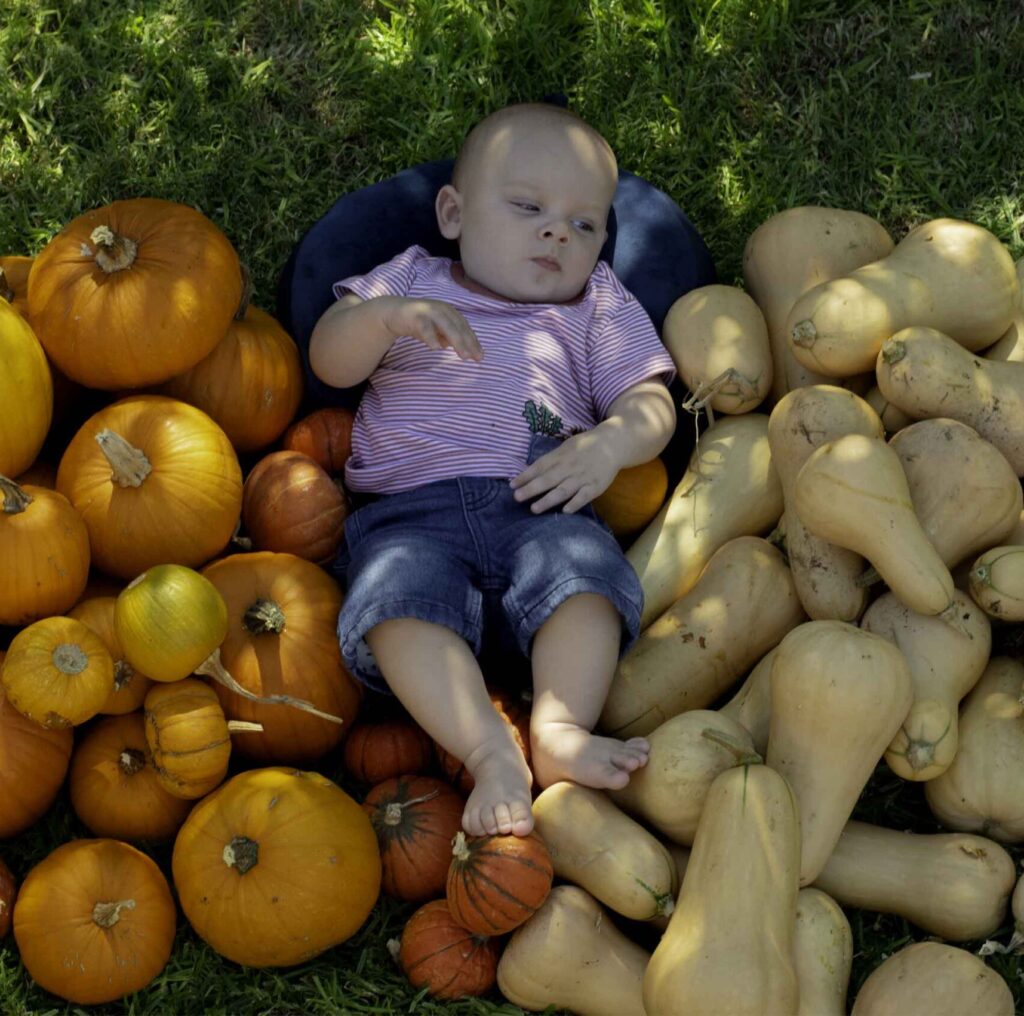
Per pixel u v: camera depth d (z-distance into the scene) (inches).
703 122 157.2
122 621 104.6
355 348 127.0
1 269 125.2
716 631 118.8
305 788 106.3
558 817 105.9
